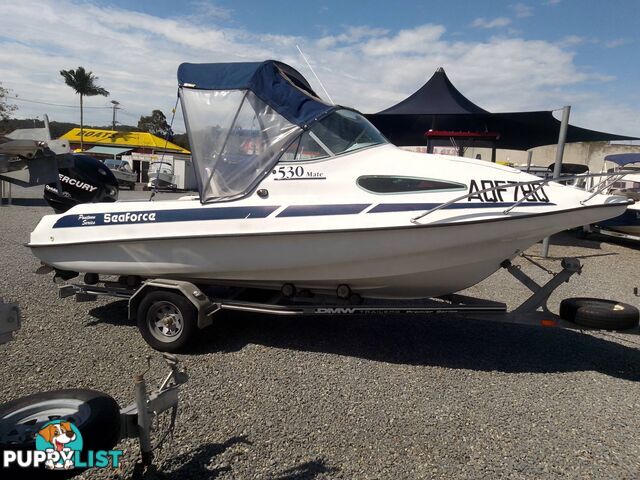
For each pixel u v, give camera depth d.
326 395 3.34
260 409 3.11
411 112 11.52
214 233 3.90
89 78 39.97
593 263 9.12
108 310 5.02
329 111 4.06
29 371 3.53
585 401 3.39
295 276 3.99
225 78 4.11
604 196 3.61
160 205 4.13
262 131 4.01
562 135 8.43
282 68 4.59
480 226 3.53
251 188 3.96
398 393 3.41
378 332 4.68
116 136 39.72
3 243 8.27
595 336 4.75
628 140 12.86
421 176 3.74
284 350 4.14
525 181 3.65
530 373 3.84
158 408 2.31
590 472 2.58
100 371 3.60
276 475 2.46
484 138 11.62
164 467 2.48
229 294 4.54
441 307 3.92
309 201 3.82
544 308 4.02
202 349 4.12
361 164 3.91
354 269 3.84
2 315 2.12
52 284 5.82
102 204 4.36
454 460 2.65
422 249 3.64
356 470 2.53
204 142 4.05
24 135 3.36
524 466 2.62
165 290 4.02
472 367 3.92
